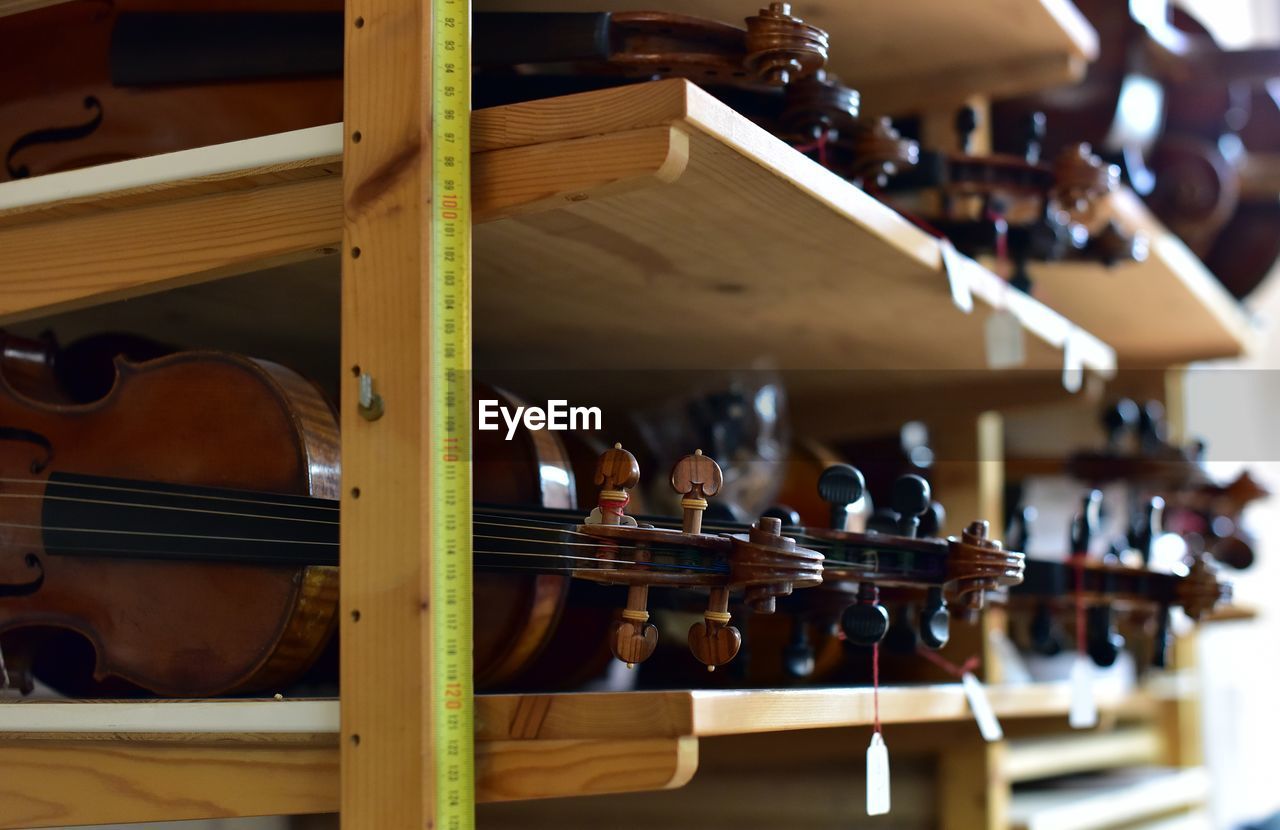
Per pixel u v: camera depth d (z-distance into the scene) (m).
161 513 0.78
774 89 0.85
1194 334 1.90
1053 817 1.51
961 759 1.41
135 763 0.74
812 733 1.30
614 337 1.13
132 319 1.02
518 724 0.70
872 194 0.97
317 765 0.70
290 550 0.76
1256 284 2.07
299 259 0.75
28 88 0.89
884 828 1.38
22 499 0.82
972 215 1.11
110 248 0.77
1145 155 1.84
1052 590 1.15
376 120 0.70
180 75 0.86
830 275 0.95
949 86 1.24
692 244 0.86
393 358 0.68
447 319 0.68
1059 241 1.13
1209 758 2.59
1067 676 1.70
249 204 0.74
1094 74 1.51
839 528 0.84
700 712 0.67
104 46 0.88
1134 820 1.75
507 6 0.96
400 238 0.68
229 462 0.79
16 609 0.81
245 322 1.04
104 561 0.80
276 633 0.76
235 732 0.71
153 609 0.79
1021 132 1.15
